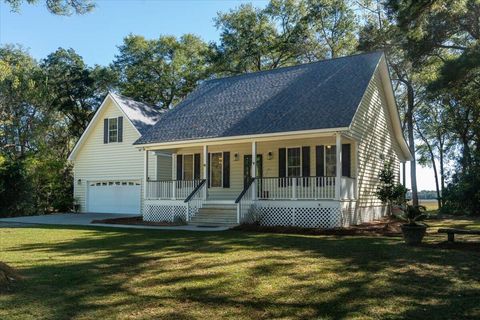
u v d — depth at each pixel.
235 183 21.56
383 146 22.45
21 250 10.58
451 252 9.70
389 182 19.25
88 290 6.41
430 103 38.69
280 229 15.62
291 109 18.27
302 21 36.03
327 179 16.72
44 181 29.92
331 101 17.73
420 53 22.62
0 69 34.88
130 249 10.52
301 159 19.81
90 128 28.38
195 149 23.08
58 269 7.97
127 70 42.50
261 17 37.56
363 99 19.23
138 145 20.86
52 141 40.91
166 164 25.91
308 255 9.41
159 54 42.34
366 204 19.69
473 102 30.88
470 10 20.36
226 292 6.32
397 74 33.38
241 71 38.31
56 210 29.64
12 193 27.16
